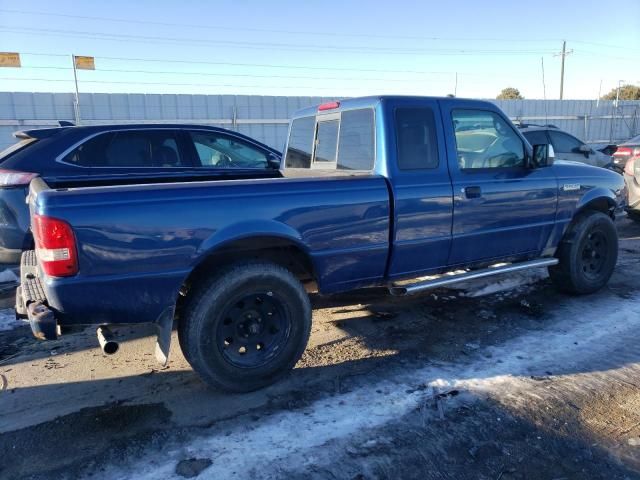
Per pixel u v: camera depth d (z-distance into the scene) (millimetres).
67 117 15719
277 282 3355
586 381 3447
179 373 3732
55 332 2865
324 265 3568
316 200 3438
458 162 4129
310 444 2824
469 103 4254
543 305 4969
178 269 3059
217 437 2912
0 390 3518
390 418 3059
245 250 3398
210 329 3199
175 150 6117
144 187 2988
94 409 3248
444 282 4094
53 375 3732
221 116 17734
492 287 5535
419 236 3908
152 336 4422
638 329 4324
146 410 3227
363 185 3643
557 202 4754
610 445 2750
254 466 2650
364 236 3666
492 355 3881
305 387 3471
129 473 2617
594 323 4480
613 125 26031
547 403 3170
